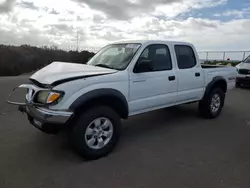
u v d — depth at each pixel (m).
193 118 5.54
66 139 3.96
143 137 4.23
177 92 4.54
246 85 10.61
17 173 2.87
